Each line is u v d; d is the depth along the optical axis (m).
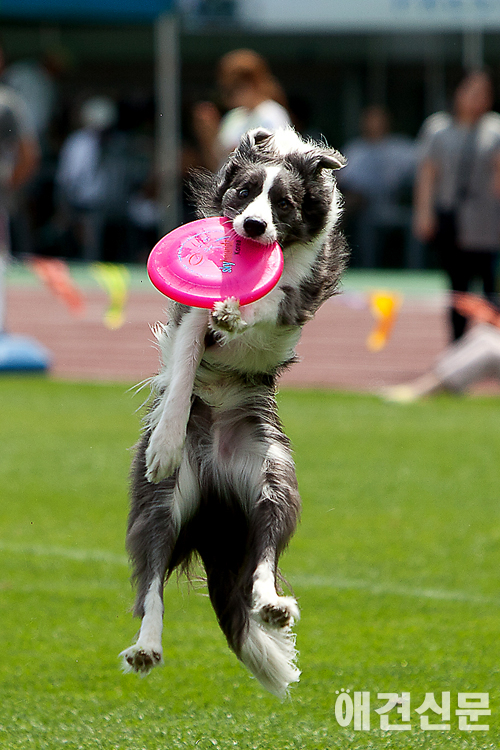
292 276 7.21
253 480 7.06
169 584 9.52
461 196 18.61
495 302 19.28
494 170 18.56
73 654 8.02
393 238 30.77
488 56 31.53
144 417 7.28
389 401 17.84
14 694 7.29
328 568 10.06
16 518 11.39
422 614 8.94
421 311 24.16
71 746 6.50
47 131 30.94
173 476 6.95
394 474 13.36
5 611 8.84
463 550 10.64
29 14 27.41
